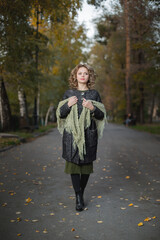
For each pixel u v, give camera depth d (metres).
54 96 28.09
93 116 3.38
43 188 4.59
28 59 15.03
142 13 11.74
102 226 2.98
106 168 6.32
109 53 32.97
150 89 29.41
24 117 18.69
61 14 10.34
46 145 11.53
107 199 3.96
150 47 11.60
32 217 3.27
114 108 45.28
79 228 2.94
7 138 12.38
